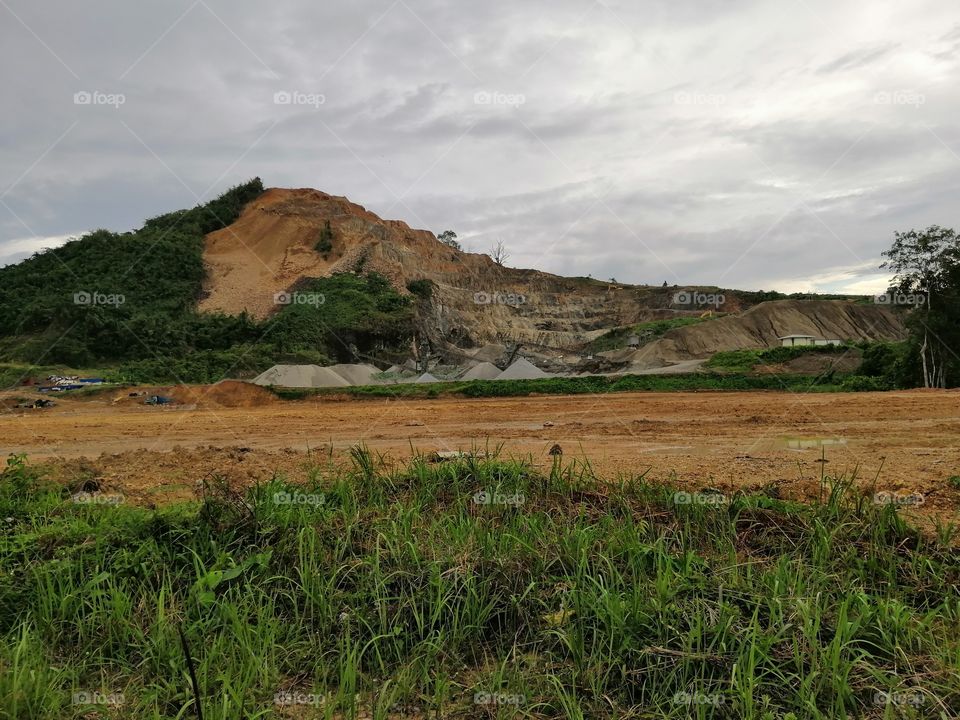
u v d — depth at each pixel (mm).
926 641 4125
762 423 14672
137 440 15117
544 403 24953
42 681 3969
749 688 3666
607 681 4031
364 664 4344
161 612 4539
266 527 5340
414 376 46562
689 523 5465
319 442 13352
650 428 14148
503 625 4547
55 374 48375
